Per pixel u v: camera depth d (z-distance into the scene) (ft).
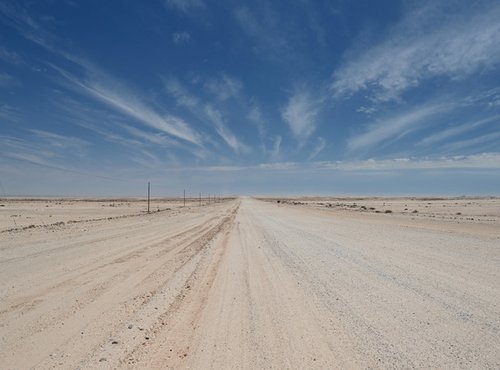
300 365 16.19
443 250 51.70
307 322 21.95
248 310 24.36
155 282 32.35
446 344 18.48
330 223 105.81
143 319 22.30
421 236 70.28
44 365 16.07
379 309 24.49
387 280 33.12
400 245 57.36
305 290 29.66
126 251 50.90
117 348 17.93
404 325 21.35
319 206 272.72
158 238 67.56
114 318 22.48
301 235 73.20
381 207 255.29
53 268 38.37
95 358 16.78
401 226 93.97
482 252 49.75
